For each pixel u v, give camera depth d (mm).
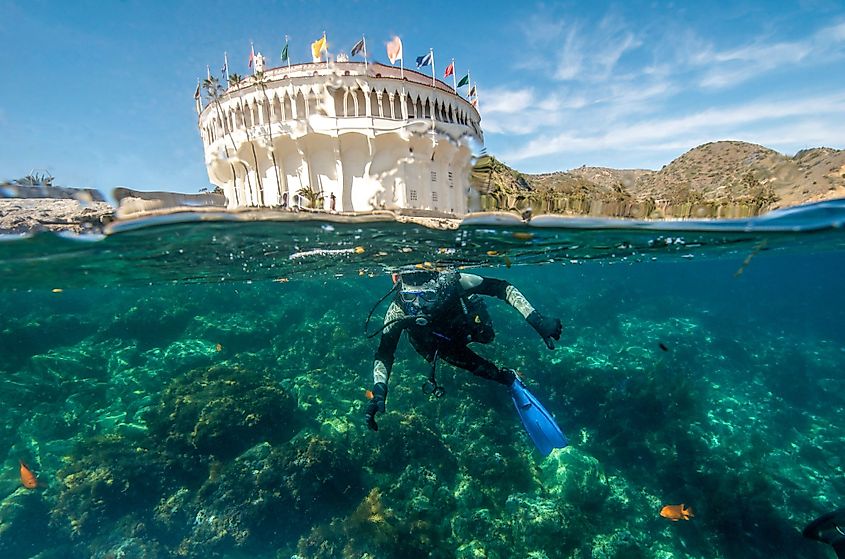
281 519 10023
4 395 15266
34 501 10828
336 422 13219
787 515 11312
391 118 30734
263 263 12422
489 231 9008
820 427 16375
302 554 9352
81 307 25797
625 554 9688
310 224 8523
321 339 19078
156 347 19766
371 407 4184
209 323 20391
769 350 23703
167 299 22203
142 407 14883
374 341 18688
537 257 12852
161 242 8867
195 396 13180
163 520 10109
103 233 7766
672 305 31422
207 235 8805
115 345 19484
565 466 11953
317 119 30125
